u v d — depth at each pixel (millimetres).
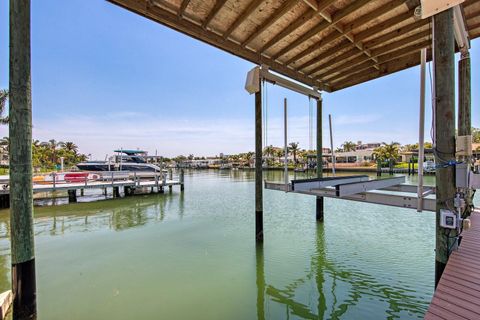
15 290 2367
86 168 17484
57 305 3043
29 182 2424
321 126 6285
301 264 4105
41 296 3248
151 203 10625
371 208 8516
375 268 3893
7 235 6133
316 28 3582
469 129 3574
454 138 2297
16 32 2305
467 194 3283
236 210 8984
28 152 2400
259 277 3699
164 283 3562
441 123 2328
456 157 2316
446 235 2291
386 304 2971
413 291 3229
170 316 2822
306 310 2918
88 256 4609
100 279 3697
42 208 9594
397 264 4020
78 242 5434
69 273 3906
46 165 35469
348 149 52969
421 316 2725
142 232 6203
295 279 3631
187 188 16438
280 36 3801
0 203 9258
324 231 5891
